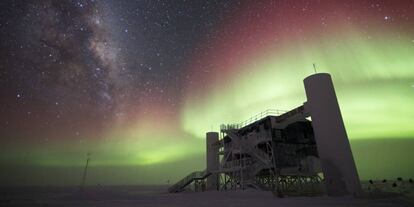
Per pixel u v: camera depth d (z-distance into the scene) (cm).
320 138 2688
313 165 3172
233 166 3584
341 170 2462
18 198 3341
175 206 1956
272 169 3078
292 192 2731
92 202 2534
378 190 2584
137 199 2908
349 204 1712
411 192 2500
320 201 1973
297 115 3036
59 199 3077
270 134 3150
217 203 2100
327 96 2747
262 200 2225
